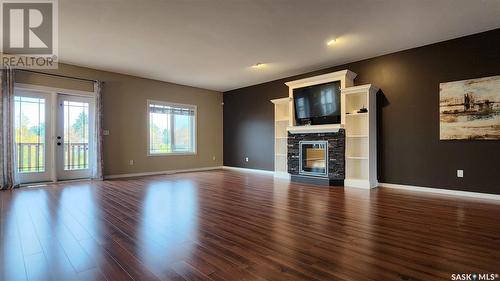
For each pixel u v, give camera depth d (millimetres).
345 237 2473
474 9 3355
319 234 2553
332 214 3236
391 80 5055
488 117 4023
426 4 3230
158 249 2207
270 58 5336
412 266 1905
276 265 1925
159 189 4895
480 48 4098
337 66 5852
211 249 2207
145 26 3838
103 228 2717
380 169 5223
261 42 4477
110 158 6344
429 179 4625
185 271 1839
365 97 5305
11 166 4902
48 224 2832
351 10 3387
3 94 4852
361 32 4082
